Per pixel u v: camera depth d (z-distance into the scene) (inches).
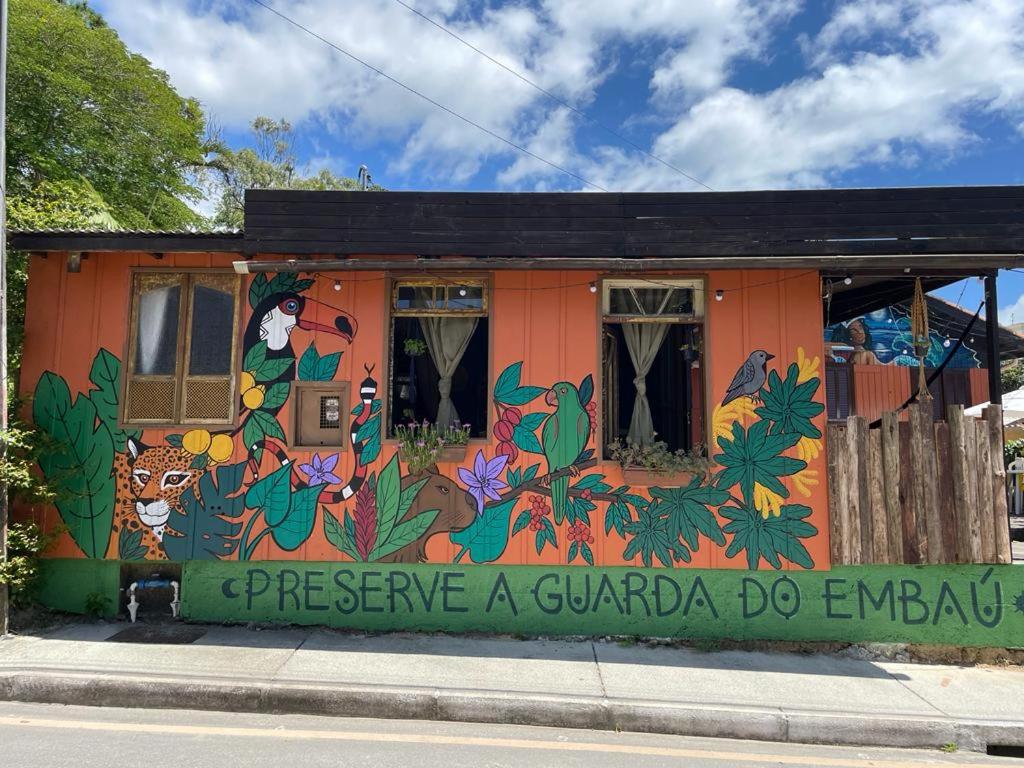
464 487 252.1
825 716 187.6
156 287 268.2
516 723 191.0
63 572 258.1
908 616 244.1
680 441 272.2
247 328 261.9
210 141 1006.4
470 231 246.1
